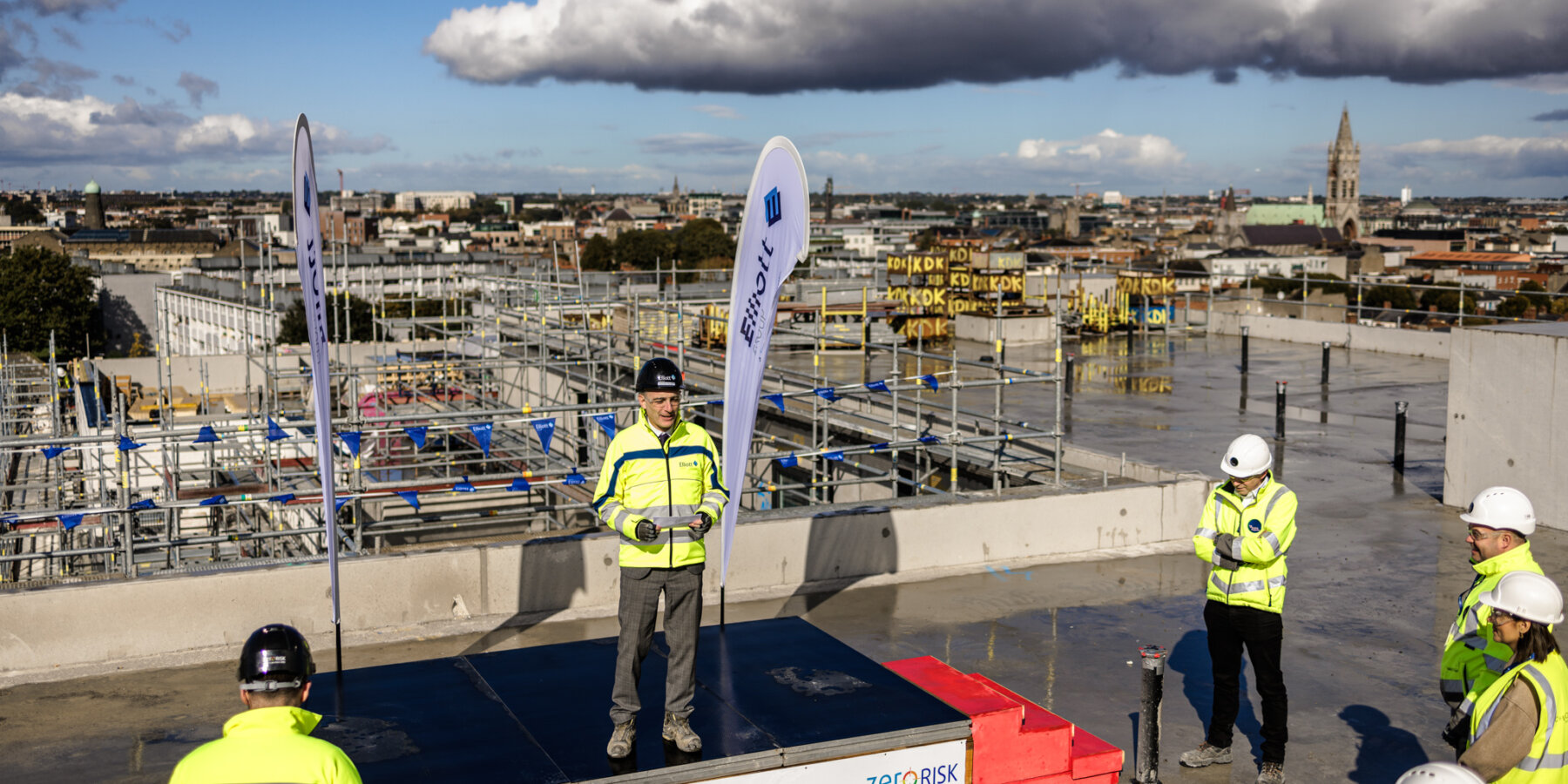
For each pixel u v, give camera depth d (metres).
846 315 37.41
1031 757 6.64
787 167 8.76
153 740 8.02
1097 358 32.91
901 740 6.11
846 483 15.34
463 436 24.77
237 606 9.97
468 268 98.06
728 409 9.34
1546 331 14.54
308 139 8.23
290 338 71.69
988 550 12.91
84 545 20.70
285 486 17.47
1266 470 7.27
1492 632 5.45
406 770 5.49
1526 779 4.75
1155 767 7.43
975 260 63.72
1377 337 33.38
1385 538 14.09
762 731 6.04
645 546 5.84
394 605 10.50
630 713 5.79
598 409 12.58
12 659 9.29
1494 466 14.98
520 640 10.29
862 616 11.11
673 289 37.00
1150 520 13.73
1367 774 7.70
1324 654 10.10
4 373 34.16
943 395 25.59
